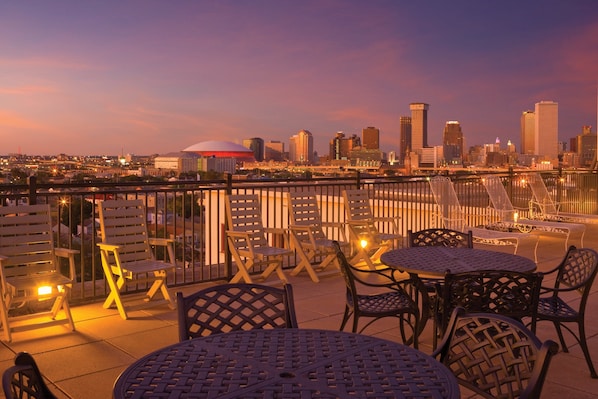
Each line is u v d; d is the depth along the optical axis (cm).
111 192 621
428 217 1255
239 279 704
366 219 854
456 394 188
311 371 208
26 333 509
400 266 434
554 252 958
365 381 199
